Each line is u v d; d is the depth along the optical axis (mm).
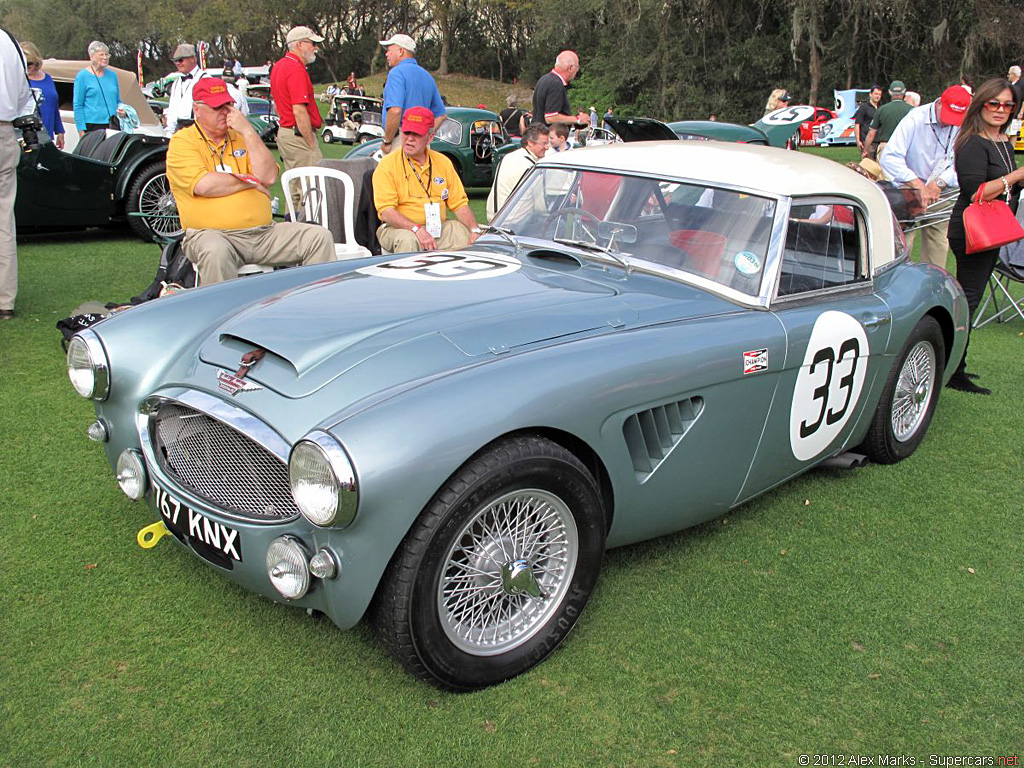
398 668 2439
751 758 2184
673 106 34625
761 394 2904
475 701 2326
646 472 2639
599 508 2461
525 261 3326
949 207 5750
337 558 2098
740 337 2805
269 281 3256
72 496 3320
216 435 2383
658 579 2959
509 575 2322
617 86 35500
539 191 3721
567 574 2475
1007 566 3156
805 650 2615
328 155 18297
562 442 2451
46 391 4355
